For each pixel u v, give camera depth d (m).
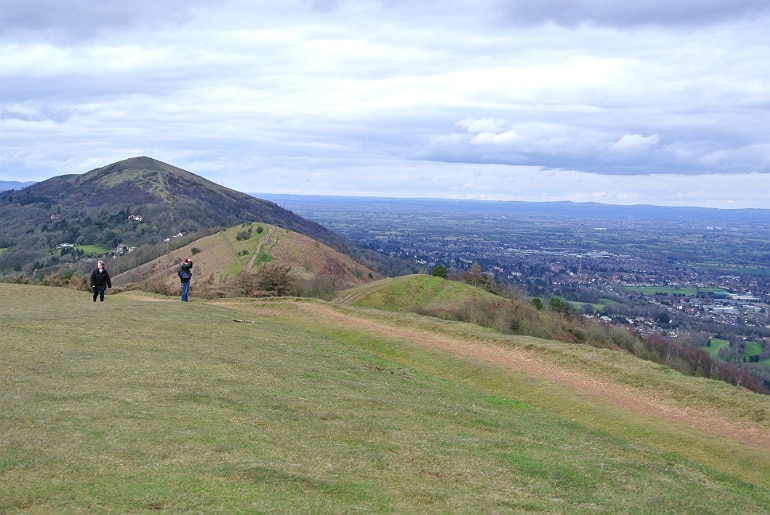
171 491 11.73
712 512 14.47
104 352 24.22
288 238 152.38
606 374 29.17
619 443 19.89
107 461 12.98
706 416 23.97
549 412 24.17
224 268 125.12
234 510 11.15
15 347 23.88
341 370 26.38
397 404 20.98
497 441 18.00
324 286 100.56
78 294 50.16
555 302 99.06
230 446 14.56
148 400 17.81
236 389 20.20
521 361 32.16
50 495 11.12
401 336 37.75
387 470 14.30
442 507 12.38
